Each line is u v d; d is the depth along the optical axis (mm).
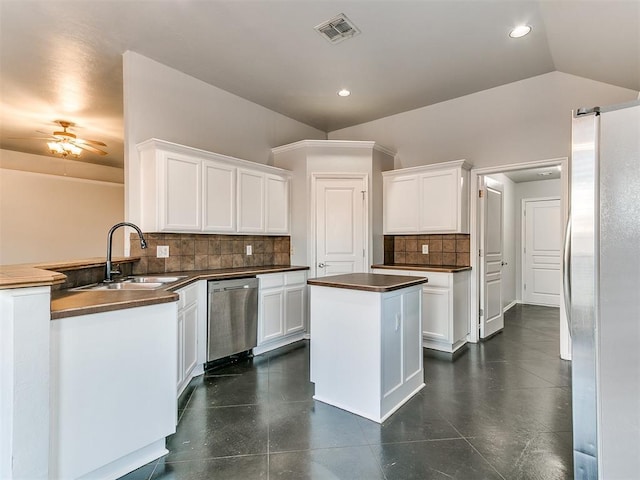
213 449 1941
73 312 1507
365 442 2008
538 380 2887
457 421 2230
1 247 6098
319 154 4336
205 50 3127
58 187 6707
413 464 1809
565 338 3420
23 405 1348
